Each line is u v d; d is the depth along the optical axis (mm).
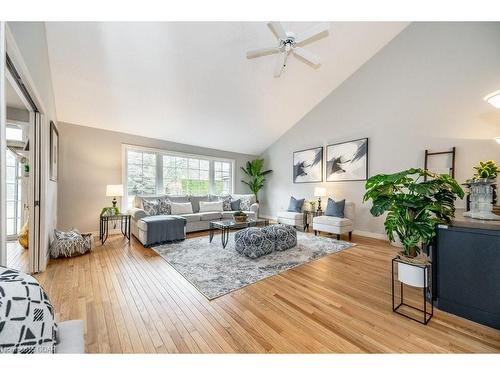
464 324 1573
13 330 603
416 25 3676
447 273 1725
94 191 4266
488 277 1540
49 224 2852
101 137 4352
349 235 4105
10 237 4039
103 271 2500
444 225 1733
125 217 4000
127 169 4688
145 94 3773
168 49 3100
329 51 3969
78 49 2842
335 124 4922
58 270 2514
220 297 1940
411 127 3732
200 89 3959
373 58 4242
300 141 5738
